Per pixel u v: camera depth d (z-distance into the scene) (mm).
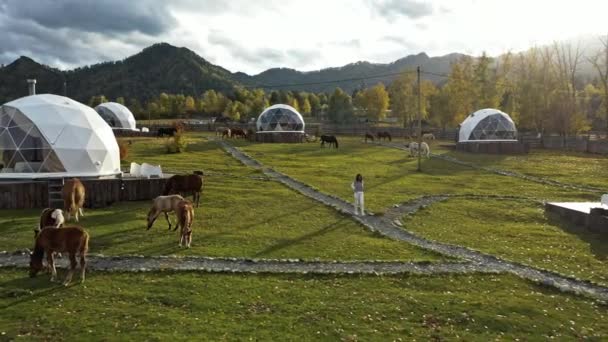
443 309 11336
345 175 34156
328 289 12500
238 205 23375
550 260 15906
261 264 14406
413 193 28109
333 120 101750
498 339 9930
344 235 18438
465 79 76875
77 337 9406
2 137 24562
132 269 13508
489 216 23062
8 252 14828
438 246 17219
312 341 9508
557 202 25312
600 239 18938
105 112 69375
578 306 11922
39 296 11453
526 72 74688
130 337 9422
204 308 10969
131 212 21484
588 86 94000
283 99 118250
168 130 59719
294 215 21641
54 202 22156
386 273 13883
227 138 61000
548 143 61625
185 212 16156
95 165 25438
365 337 9781
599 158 49469
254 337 9578
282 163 39062
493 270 14430
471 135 55938
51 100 26547
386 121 108062
